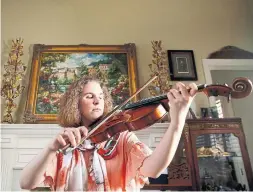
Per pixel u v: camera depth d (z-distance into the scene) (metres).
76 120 1.52
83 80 1.69
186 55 2.62
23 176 1.05
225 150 1.97
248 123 2.74
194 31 2.79
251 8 2.97
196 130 1.98
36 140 2.06
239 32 2.83
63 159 1.26
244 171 1.91
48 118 2.19
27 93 2.32
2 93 2.21
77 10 2.83
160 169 1.09
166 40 2.71
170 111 1.12
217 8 2.95
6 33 2.63
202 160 1.96
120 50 2.55
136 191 1.24
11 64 2.33
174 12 2.88
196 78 2.50
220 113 2.30
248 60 2.65
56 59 2.48
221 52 2.69
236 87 1.13
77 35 2.69
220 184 1.90
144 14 2.85
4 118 2.12
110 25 2.76
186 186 1.85
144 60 2.58
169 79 2.47
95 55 2.52
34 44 2.58
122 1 2.91
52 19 2.76
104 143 1.33
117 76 2.42
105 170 1.25
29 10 2.79
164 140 1.11
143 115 1.24
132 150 1.26
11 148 2.02
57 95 2.30
